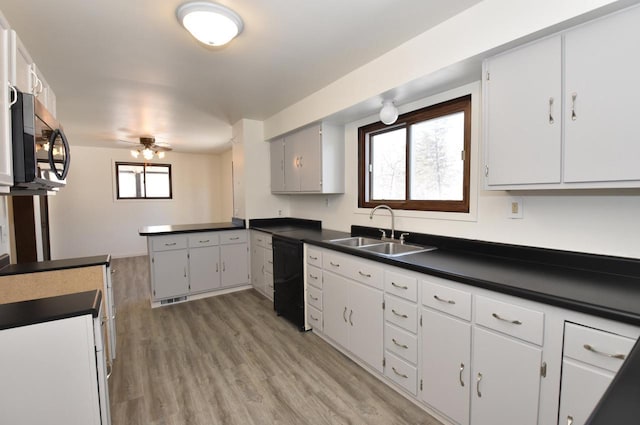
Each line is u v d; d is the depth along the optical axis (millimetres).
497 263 1767
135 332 2891
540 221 1764
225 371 2232
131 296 3961
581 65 1320
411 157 2666
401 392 1950
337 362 2344
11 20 1747
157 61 2314
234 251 4062
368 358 2143
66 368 1176
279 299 3238
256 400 1913
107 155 6223
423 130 2555
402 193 2793
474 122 2082
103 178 6203
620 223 1478
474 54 1655
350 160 3271
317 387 2037
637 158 1193
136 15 1725
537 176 1474
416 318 1770
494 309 1395
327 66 2447
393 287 1914
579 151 1338
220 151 6891
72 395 1191
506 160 1588
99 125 4305
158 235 3541
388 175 2943
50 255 5531
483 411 1459
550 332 1221
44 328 1137
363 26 1874
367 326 2139
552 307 1211
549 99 1420
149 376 2178
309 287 2818
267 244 3633
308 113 3176
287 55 2246
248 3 1638
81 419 1211
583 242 1598
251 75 2605
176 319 3193
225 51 2176
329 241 2639
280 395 1959
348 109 2688
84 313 1192
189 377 2162
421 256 1987
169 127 4480
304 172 3479
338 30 1915
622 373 713
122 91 2945
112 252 6324
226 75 2600
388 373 1987
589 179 1314
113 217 6320
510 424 1358
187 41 2021
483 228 2061
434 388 1689
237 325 3029
